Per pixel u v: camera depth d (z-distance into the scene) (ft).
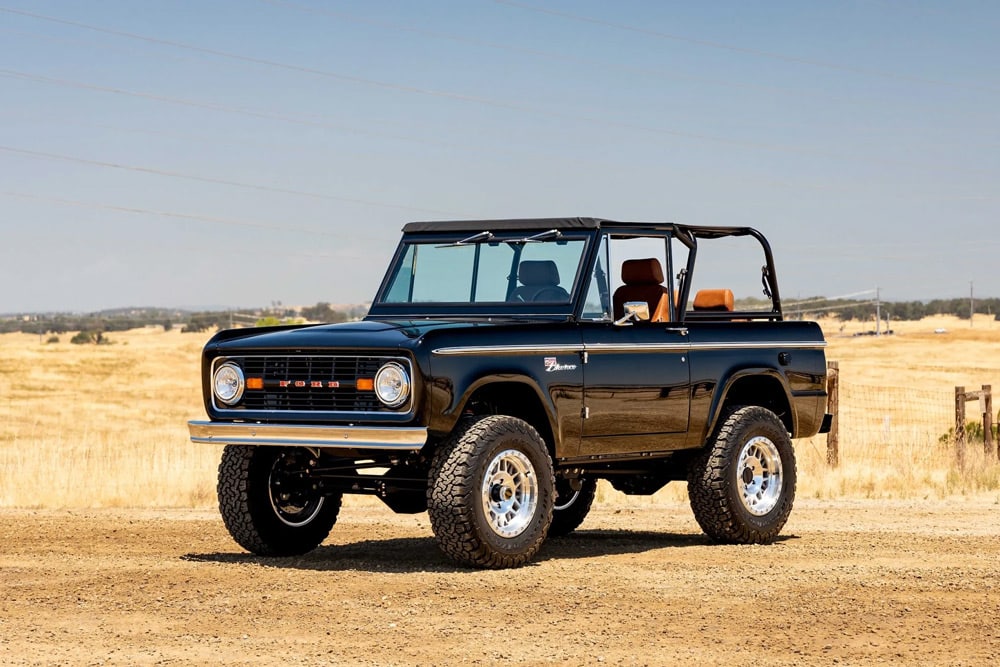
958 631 24.40
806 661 22.16
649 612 26.09
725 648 23.09
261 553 35.35
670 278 36.94
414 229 37.45
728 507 37.35
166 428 157.99
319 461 35.45
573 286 34.32
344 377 31.24
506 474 31.71
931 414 151.02
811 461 66.90
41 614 26.18
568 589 28.53
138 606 26.86
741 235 39.47
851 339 451.12
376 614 25.91
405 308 36.52
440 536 30.94
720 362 37.58
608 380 34.24
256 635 24.16
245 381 32.76
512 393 33.86
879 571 31.40
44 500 53.01
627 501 53.21
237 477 34.60
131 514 48.01
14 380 240.12
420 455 33.04
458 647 23.17
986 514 47.67
